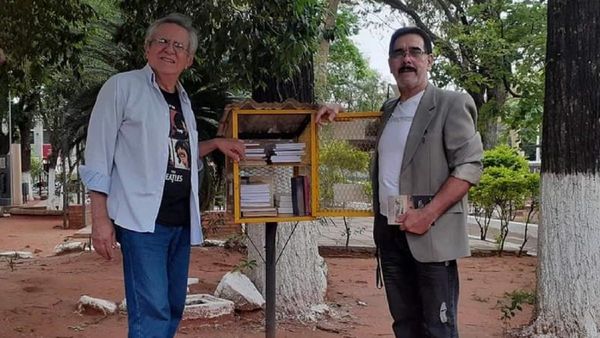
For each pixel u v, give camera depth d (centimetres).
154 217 320
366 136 374
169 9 504
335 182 375
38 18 642
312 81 577
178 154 334
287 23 477
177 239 344
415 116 343
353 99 1792
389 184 348
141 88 325
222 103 877
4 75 722
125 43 654
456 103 336
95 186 315
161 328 325
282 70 500
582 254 492
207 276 805
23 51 666
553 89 509
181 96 346
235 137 360
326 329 559
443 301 337
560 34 504
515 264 988
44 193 3381
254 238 615
